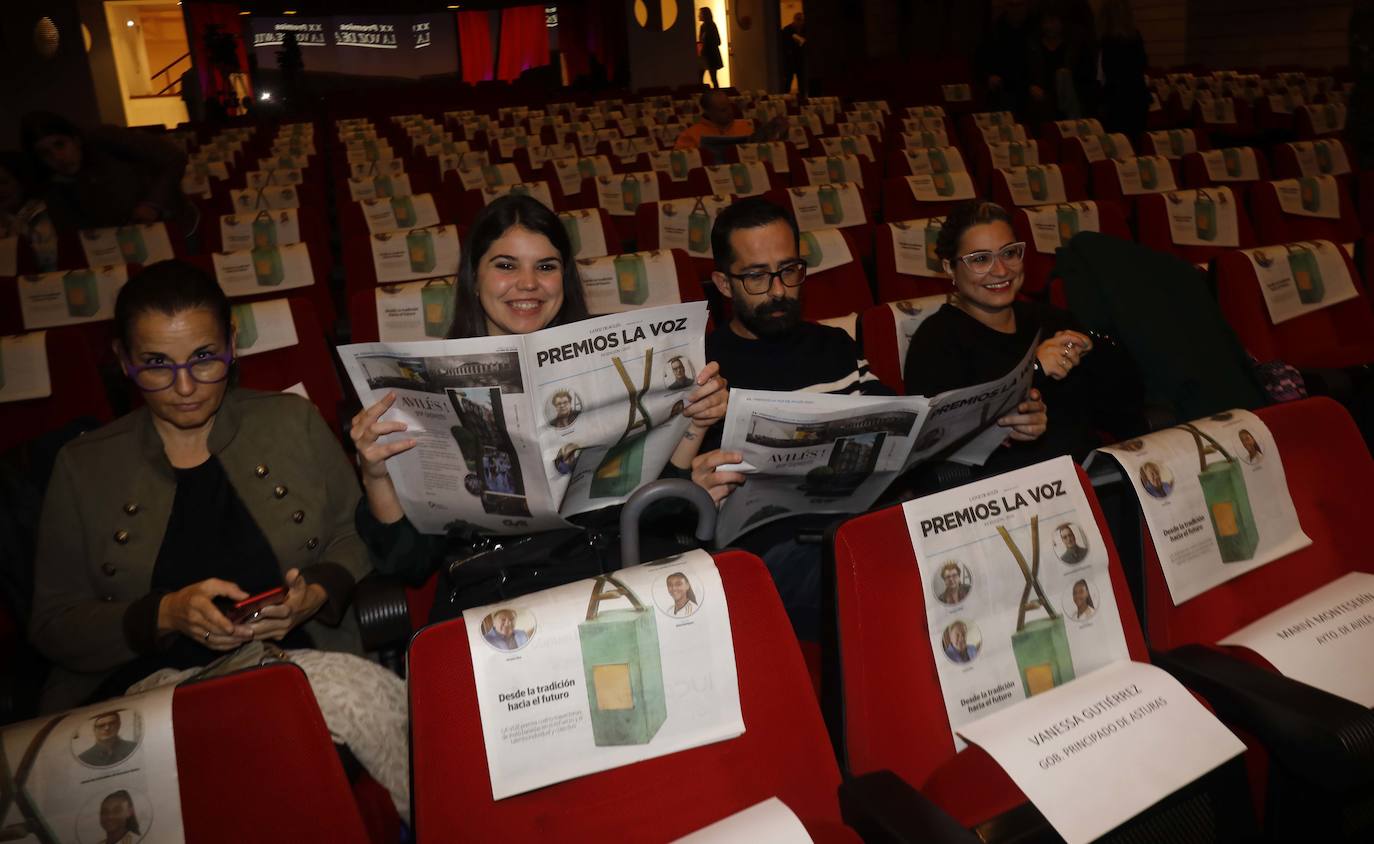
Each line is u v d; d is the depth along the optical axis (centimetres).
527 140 913
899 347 267
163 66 2483
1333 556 165
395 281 388
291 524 185
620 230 575
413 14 2445
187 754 107
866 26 1892
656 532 183
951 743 132
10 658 175
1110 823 117
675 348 161
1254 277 313
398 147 943
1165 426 248
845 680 128
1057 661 137
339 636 184
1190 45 1675
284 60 2191
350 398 315
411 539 175
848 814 121
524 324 194
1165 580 147
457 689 113
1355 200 480
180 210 539
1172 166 577
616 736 116
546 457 151
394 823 149
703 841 112
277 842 110
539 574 174
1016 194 528
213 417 183
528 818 114
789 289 221
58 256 437
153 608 158
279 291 369
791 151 700
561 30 2455
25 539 178
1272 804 139
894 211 530
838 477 185
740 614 124
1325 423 170
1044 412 218
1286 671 142
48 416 265
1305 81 1132
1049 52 1017
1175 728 129
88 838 102
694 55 1991
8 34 1697
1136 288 272
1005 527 138
